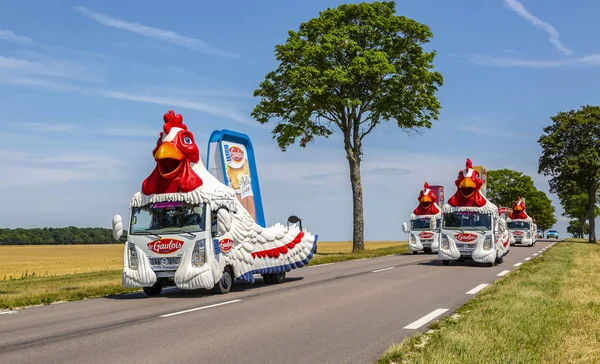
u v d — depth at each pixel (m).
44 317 11.27
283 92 38.25
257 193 19.67
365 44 38.66
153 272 14.34
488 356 7.21
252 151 19.66
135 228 14.61
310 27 38.12
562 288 14.96
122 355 7.73
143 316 11.16
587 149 66.00
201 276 14.11
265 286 16.89
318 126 40.03
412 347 7.98
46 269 37.53
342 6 38.31
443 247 24.94
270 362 7.32
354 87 38.34
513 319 9.88
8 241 106.81
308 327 9.77
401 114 39.28
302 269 23.34
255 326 9.88
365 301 13.13
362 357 7.58
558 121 68.88
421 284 16.95
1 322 10.69
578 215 106.44
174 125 14.94
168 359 7.49
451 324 9.74
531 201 108.62
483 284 16.94
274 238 17.41
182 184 14.48
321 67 37.25
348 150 40.06
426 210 37.88
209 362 7.32
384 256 34.66
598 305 11.84
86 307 12.73
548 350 7.72
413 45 38.84
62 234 111.25
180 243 14.23
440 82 39.38
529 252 38.69
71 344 8.49
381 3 38.53
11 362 7.38
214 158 18.36
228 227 14.37
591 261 28.14
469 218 24.81
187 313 11.47
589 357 7.41
